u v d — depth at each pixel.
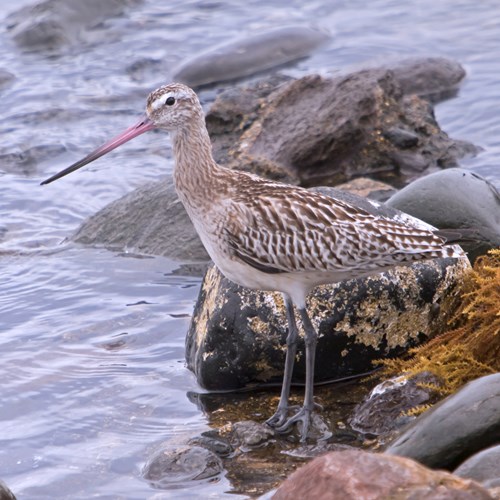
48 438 12.22
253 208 11.96
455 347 12.36
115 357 14.01
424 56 23.20
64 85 24.03
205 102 23.14
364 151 19.58
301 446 11.63
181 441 11.83
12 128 22.28
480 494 8.11
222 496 10.76
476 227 13.79
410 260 11.88
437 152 19.70
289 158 19.30
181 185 12.50
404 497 8.16
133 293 15.84
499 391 10.26
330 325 12.67
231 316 12.76
